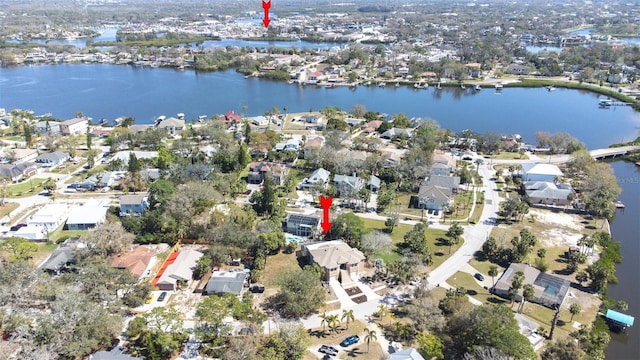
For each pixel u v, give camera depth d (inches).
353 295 3971.5
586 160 6845.5
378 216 5546.3
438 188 5880.9
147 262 4333.2
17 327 3149.6
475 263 4534.9
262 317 3459.6
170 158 6737.2
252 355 3031.5
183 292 3976.4
